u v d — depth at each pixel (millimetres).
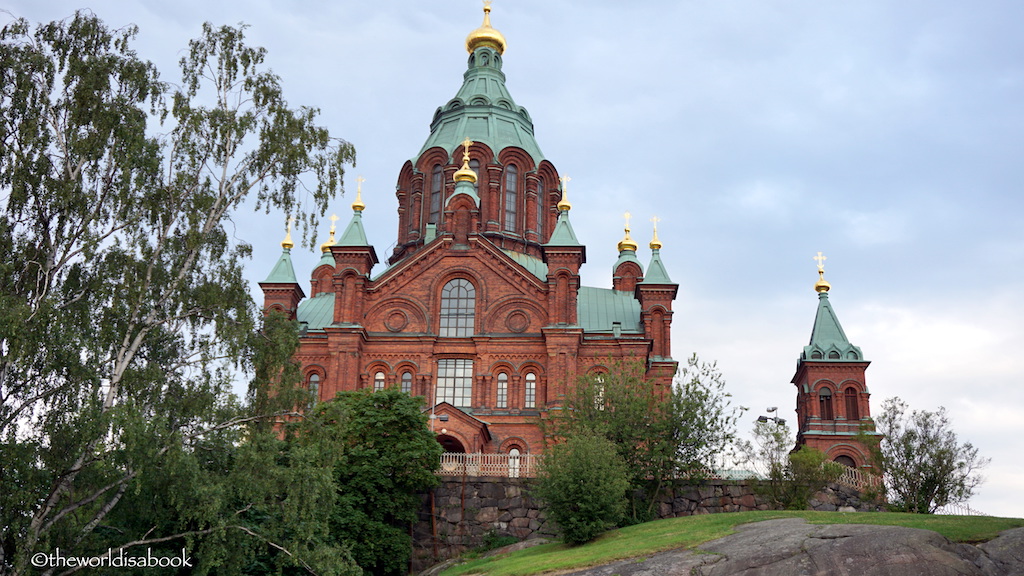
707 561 33188
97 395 35344
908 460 50750
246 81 43781
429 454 51344
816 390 81375
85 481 35438
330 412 41125
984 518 37188
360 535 47938
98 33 40969
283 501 37750
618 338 68562
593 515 44344
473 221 71125
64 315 35344
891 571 29953
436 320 68688
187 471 35094
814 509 51750
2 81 38000
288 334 40531
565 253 68500
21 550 32688
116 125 38844
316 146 44000
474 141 81500
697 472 53312
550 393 65000
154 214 39656
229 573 36875
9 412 35406
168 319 38906
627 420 54125
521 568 38031
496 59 90438
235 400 38875
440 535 51562
